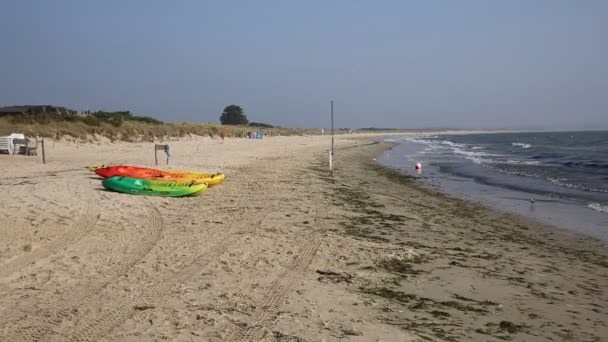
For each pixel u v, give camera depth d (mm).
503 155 41031
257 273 6898
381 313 5707
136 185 12711
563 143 69812
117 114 43188
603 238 10922
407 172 25359
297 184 17062
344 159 33000
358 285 6684
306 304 5797
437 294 6582
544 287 7258
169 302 5656
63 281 6258
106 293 5891
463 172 25625
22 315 5180
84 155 24984
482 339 5215
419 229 10789
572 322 5945
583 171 26000
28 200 10680
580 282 7645
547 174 24547
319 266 7398
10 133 26641
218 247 8141
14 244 7684
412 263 7977
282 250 8141
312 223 10500
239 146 42094
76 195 11758
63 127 31219
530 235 11008
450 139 99625
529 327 5684
